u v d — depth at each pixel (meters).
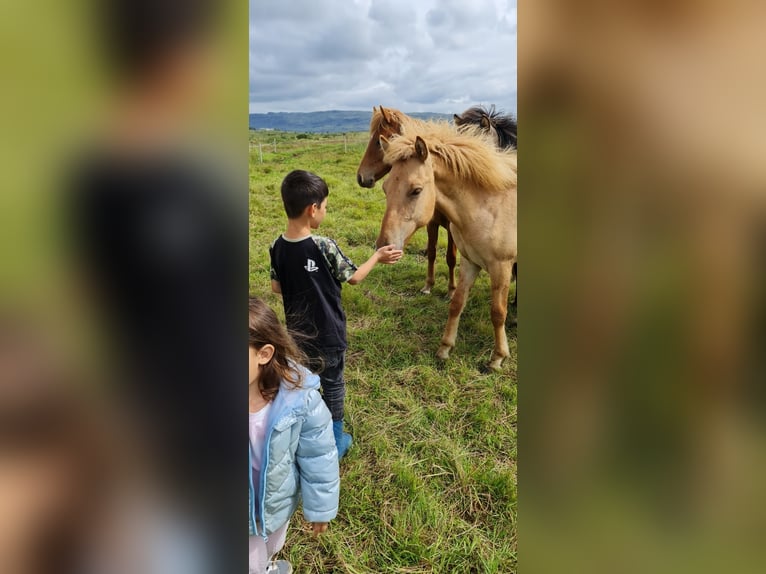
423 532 1.80
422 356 2.95
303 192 1.88
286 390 1.29
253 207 4.31
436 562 1.69
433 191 2.68
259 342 1.24
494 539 1.77
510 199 2.71
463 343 3.11
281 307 3.01
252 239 3.88
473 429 2.34
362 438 2.27
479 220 2.70
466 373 2.79
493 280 2.79
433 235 3.67
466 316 3.45
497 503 1.92
